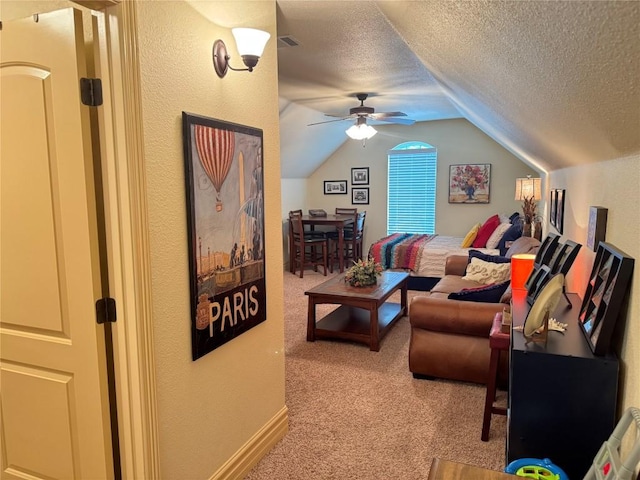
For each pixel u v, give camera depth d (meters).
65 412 1.75
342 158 8.14
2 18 1.86
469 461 2.32
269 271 2.39
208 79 1.86
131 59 1.48
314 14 2.61
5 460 1.92
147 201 1.56
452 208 7.43
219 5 1.92
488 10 1.20
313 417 2.77
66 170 1.57
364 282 4.19
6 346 1.82
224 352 2.06
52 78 1.54
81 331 1.64
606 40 0.90
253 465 2.29
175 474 1.78
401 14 2.18
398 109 6.00
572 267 2.97
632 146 1.53
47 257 1.67
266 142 2.31
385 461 2.32
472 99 3.24
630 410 1.26
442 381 3.24
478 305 3.11
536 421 1.80
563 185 3.61
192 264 1.79
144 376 1.60
